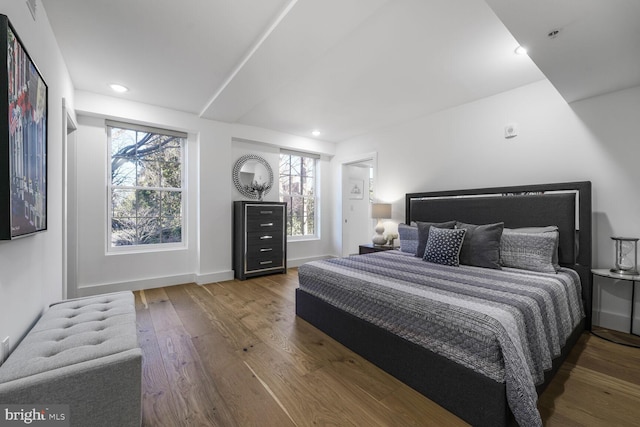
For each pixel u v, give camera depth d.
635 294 2.38
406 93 3.11
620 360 1.95
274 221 4.40
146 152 3.69
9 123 1.04
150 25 1.96
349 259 2.89
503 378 1.28
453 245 2.54
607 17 1.49
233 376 1.75
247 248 4.09
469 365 1.40
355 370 1.83
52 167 1.91
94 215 3.27
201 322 2.58
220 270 4.05
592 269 2.45
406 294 1.75
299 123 4.22
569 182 2.59
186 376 1.75
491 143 3.16
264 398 1.55
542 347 1.53
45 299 1.69
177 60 2.44
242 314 2.77
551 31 1.62
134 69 2.59
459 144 3.46
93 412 1.02
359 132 4.72
